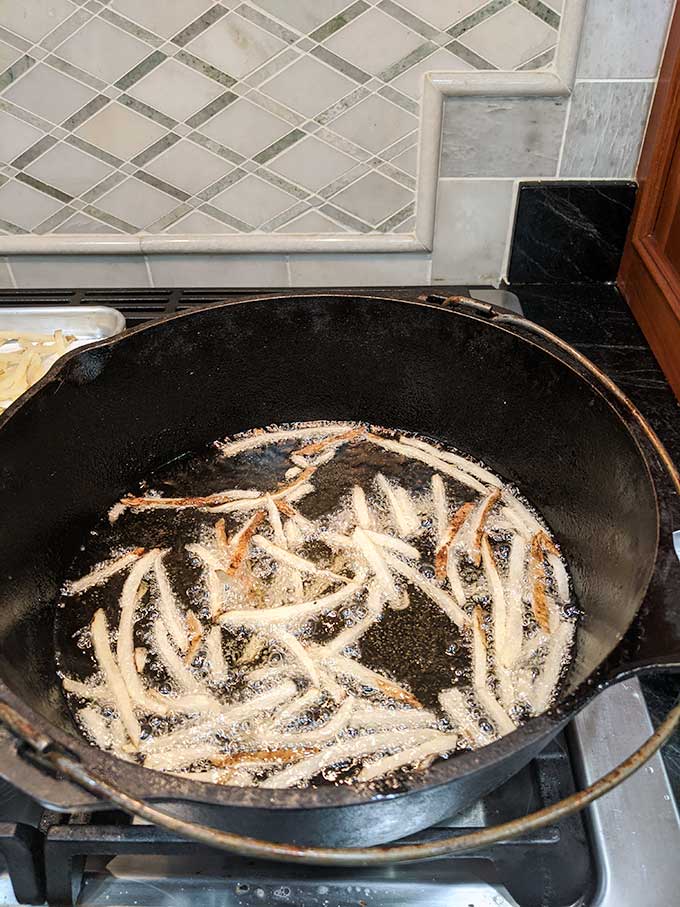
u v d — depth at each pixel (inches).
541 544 19.8
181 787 10.6
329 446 23.0
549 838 13.6
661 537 13.8
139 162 25.0
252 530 20.3
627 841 14.4
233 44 22.4
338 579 18.9
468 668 17.0
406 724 15.8
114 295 28.0
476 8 21.8
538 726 11.1
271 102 23.6
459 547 19.7
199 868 14.9
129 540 20.3
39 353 25.3
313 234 27.0
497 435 21.6
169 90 23.3
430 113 23.8
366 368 22.4
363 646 17.5
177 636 17.6
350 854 9.8
